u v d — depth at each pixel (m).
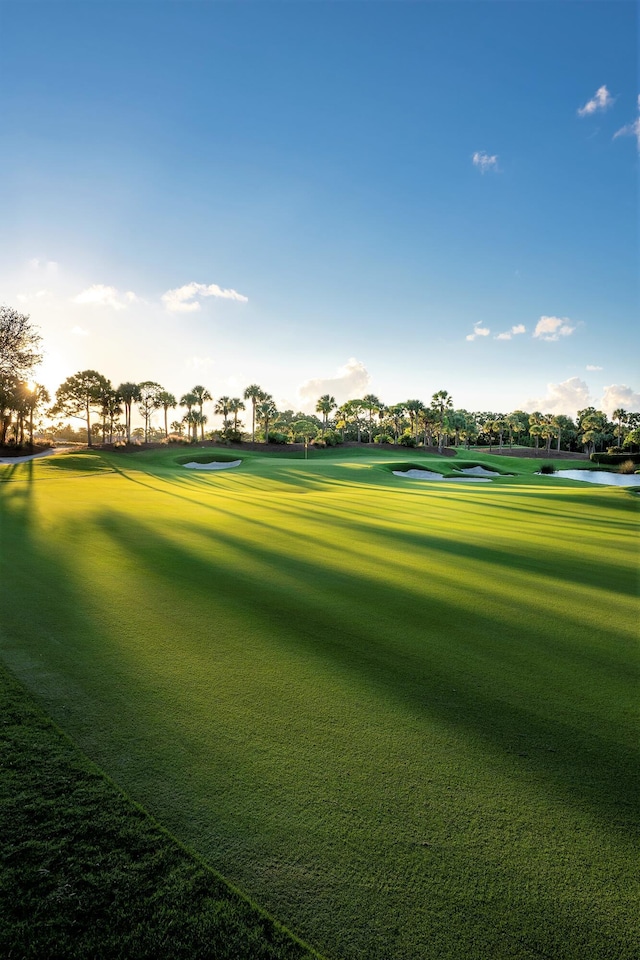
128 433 72.50
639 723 4.72
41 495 23.14
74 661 5.71
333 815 3.43
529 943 2.60
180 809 3.43
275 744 4.23
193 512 18.33
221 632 6.69
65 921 2.62
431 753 4.18
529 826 3.38
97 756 3.99
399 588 8.92
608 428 109.81
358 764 4.00
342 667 5.75
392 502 23.17
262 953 2.50
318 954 2.50
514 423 119.19
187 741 4.24
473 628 7.07
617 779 3.90
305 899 2.81
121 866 2.94
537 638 6.75
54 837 3.11
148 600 7.91
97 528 14.34
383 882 2.93
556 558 11.55
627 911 2.79
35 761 3.83
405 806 3.54
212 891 2.82
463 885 2.93
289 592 8.54
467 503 22.75
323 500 23.70
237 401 94.50
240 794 3.61
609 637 6.81
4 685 5.07
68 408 64.88
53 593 8.15
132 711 4.69
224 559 10.84
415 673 5.66
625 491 28.23
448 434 105.81
